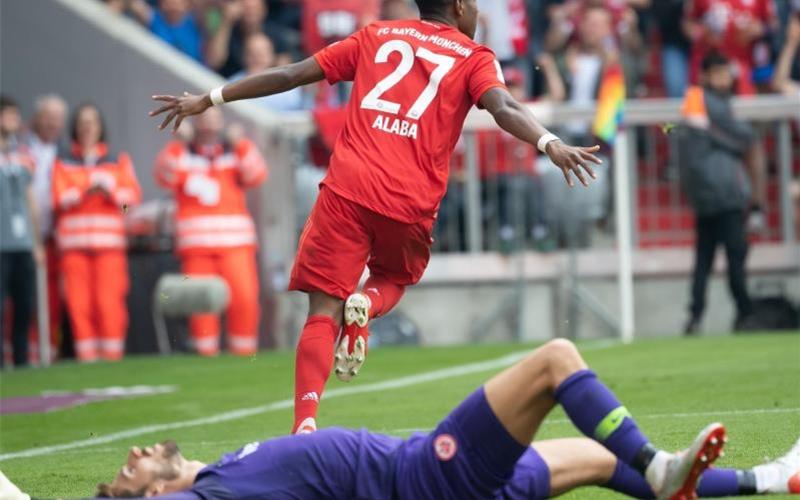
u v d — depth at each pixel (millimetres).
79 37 46750
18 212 41094
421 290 45469
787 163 45531
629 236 45219
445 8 19562
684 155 42406
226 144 43188
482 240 45375
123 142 46500
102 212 42719
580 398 13422
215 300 41812
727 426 21312
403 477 13445
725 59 41844
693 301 42812
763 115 45312
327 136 44375
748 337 38656
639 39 47875
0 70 47250
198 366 37688
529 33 47750
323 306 19312
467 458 13305
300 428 18469
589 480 14328
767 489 14891
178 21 48781
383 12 45094
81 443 24297
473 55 18922
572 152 17391
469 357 37250
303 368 18922
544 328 45406
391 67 19109
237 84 19625
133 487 13938
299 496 13539
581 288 45219
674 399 25516
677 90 47781
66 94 46906
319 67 19453
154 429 25625
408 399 28016
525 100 47125
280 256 44750
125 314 43844
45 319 42250
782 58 48312
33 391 33406
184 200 42781
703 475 14867
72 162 42719
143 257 44781
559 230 45125
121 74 46625
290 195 44656
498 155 44969
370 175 18828
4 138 41281
